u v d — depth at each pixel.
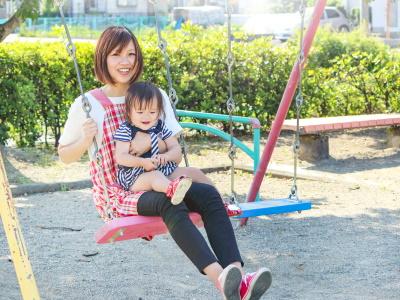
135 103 4.04
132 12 45.16
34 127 10.83
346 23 35.47
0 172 3.74
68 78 11.04
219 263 3.79
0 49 10.72
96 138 4.21
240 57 12.19
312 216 7.38
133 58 4.24
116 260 5.98
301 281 5.45
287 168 9.64
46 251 6.22
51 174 9.29
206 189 3.95
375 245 6.32
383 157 10.61
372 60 12.86
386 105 12.76
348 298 5.06
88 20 42.38
